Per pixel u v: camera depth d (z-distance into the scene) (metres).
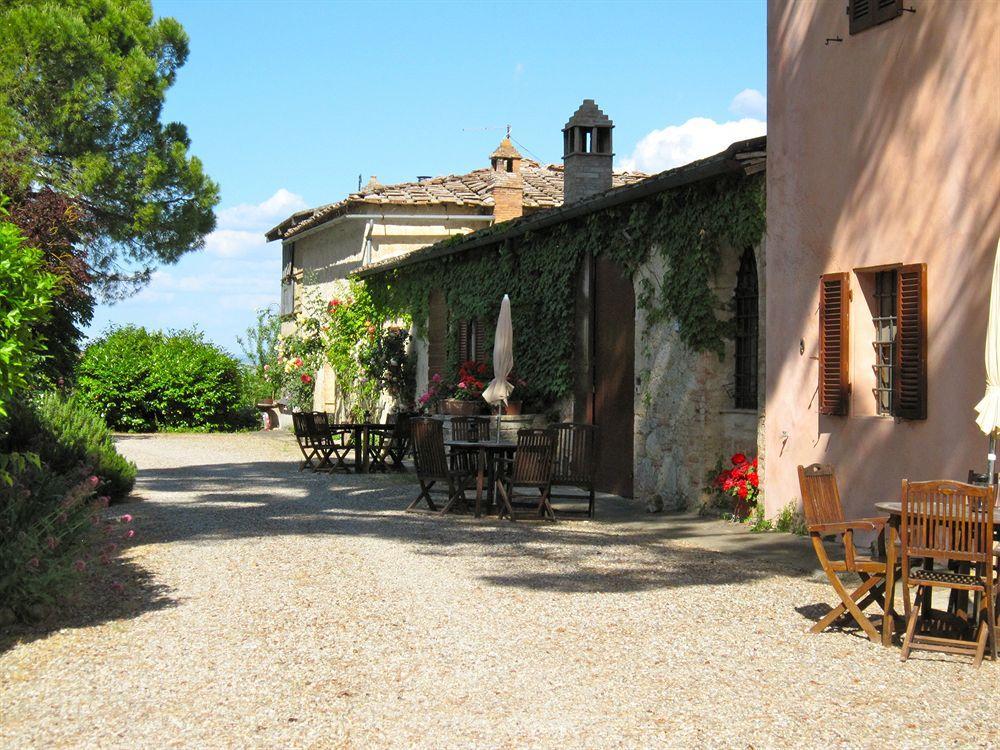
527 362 15.65
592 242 13.72
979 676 5.38
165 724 4.63
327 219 25.23
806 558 8.76
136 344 29.44
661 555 8.94
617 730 4.55
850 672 5.43
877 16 8.95
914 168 8.66
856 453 9.27
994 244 7.95
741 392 11.52
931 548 5.73
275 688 5.12
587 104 19.42
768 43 10.42
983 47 8.04
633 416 13.05
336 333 24.48
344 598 7.07
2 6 22.77
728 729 4.56
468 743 4.39
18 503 6.76
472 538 9.84
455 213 24.06
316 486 14.59
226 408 29.81
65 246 18.03
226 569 8.06
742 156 10.50
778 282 10.25
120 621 6.44
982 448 8.05
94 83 22.56
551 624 6.39
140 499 12.80
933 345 8.48
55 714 4.77
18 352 5.81
